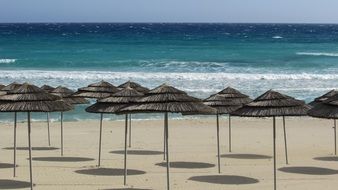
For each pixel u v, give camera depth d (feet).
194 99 44.19
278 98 47.37
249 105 47.32
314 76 139.03
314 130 81.00
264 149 66.85
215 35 408.87
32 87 44.78
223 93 58.18
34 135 74.59
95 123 84.12
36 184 49.03
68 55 198.49
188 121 87.04
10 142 69.87
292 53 218.59
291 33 485.15
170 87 43.98
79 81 124.77
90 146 67.51
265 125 84.74
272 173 54.19
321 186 49.34
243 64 174.19
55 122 84.94
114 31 492.95
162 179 51.21
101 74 136.46
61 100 45.88
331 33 494.18
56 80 125.59
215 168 56.18
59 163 57.88
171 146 67.92
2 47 240.12
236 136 75.66
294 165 58.08
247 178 51.96
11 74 133.39
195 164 58.03
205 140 72.28
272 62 180.86
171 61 177.58
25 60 170.81
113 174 53.16
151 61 175.42
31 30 512.63
